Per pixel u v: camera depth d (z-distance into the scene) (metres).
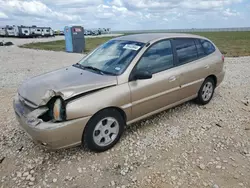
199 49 4.47
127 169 2.73
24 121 2.77
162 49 3.72
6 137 3.48
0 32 49.38
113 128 3.15
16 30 47.00
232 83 6.64
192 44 4.32
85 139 2.90
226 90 5.89
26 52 17.38
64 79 3.14
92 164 2.83
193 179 2.54
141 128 3.75
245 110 4.54
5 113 4.41
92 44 25.02
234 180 2.52
